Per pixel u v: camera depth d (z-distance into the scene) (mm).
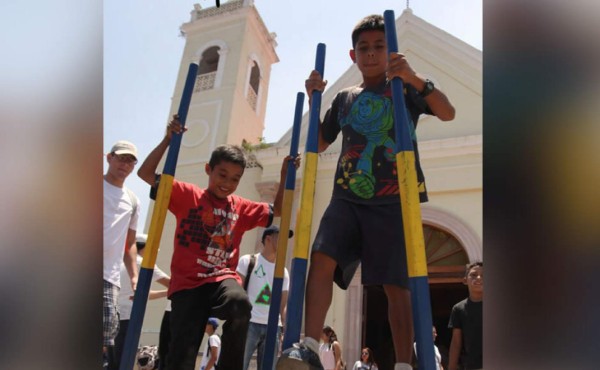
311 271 2055
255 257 4637
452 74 9391
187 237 2791
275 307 2234
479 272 3684
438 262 8359
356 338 7883
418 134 9117
